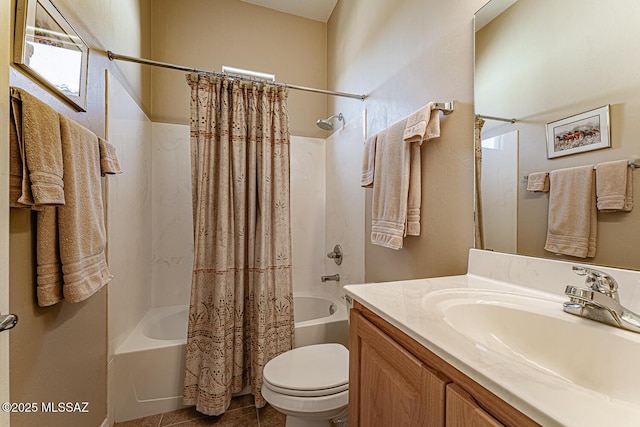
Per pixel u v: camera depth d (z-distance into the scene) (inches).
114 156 47.9
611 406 13.4
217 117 66.0
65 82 38.5
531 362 25.1
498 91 37.6
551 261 30.8
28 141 29.2
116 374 56.2
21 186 28.9
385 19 64.8
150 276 82.4
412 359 22.8
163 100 86.7
